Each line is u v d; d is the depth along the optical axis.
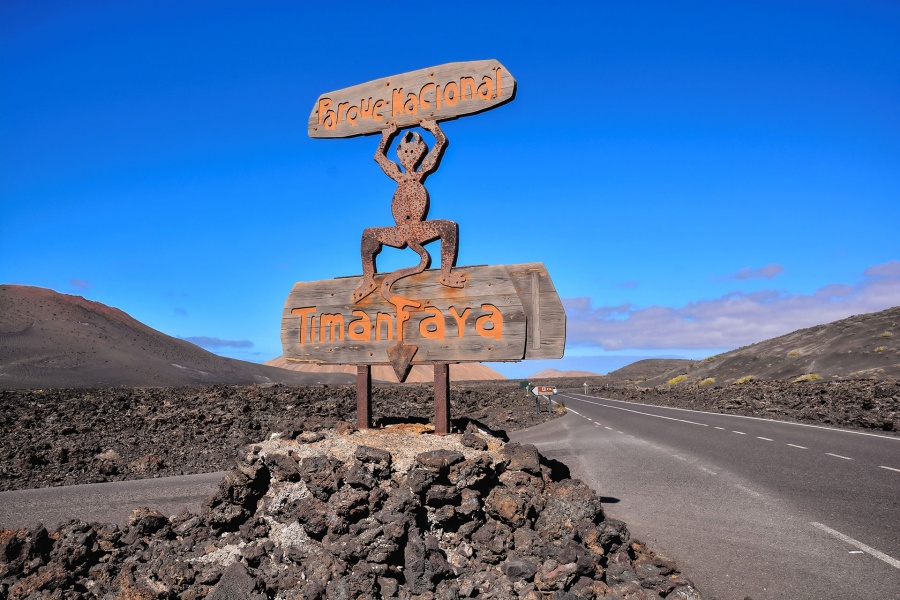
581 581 5.25
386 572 5.39
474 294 7.22
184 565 5.69
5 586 5.78
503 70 7.38
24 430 19.53
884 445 14.12
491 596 5.14
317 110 8.20
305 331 7.88
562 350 6.95
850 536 7.09
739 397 31.02
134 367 75.56
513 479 6.23
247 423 20.97
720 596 5.45
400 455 6.38
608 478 11.49
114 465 13.98
